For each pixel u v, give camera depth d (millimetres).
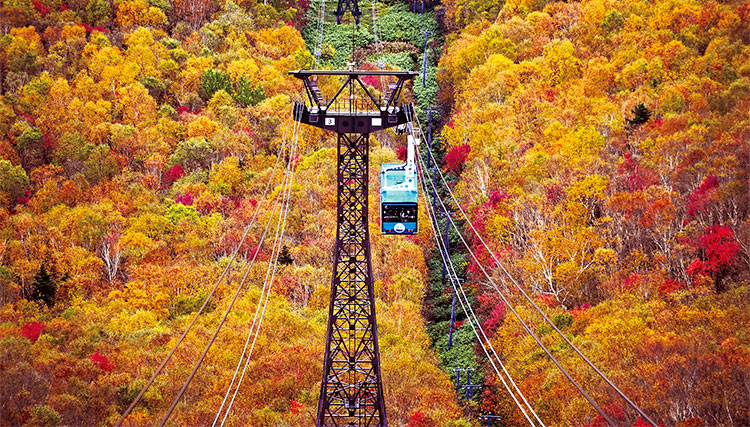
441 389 72750
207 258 97312
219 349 77375
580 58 127312
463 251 97250
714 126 99688
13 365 72688
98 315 84875
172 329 82562
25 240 98312
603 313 74875
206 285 91125
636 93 112688
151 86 131000
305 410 67438
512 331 77000
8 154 112938
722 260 78438
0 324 82500
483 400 73062
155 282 90438
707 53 118312
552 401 65562
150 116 124438
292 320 82000
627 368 65625
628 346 68062
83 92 126438
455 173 112375
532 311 77688
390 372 72375
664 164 95062
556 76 123375
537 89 119125
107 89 127812
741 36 121750
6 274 91188
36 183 110375
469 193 101562
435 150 120625
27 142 115125
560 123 106812
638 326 70125
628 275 81688
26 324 81938
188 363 75312
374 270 91250
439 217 103938
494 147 105188
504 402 71188
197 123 119062
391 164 56594
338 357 74250
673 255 82375
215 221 100938
